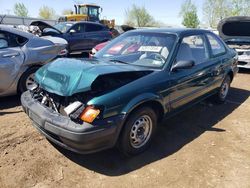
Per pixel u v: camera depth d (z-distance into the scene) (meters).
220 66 5.25
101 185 3.04
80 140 2.93
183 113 5.20
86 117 2.95
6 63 5.09
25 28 11.53
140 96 3.33
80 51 11.75
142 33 4.60
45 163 3.38
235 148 3.92
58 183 3.04
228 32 9.69
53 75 3.38
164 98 3.76
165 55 4.01
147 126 3.68
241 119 5.01
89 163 3.42
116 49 4.52
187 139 4.15
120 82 3.33
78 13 24.47
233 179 3.22
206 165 3.47
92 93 3.10
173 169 3.37
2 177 3.09
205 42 4.94
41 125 3.28
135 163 3.47
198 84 4.56
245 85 7.64
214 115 5.17
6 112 4.94
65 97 3.16
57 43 6.09
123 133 3.32
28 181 3.05
